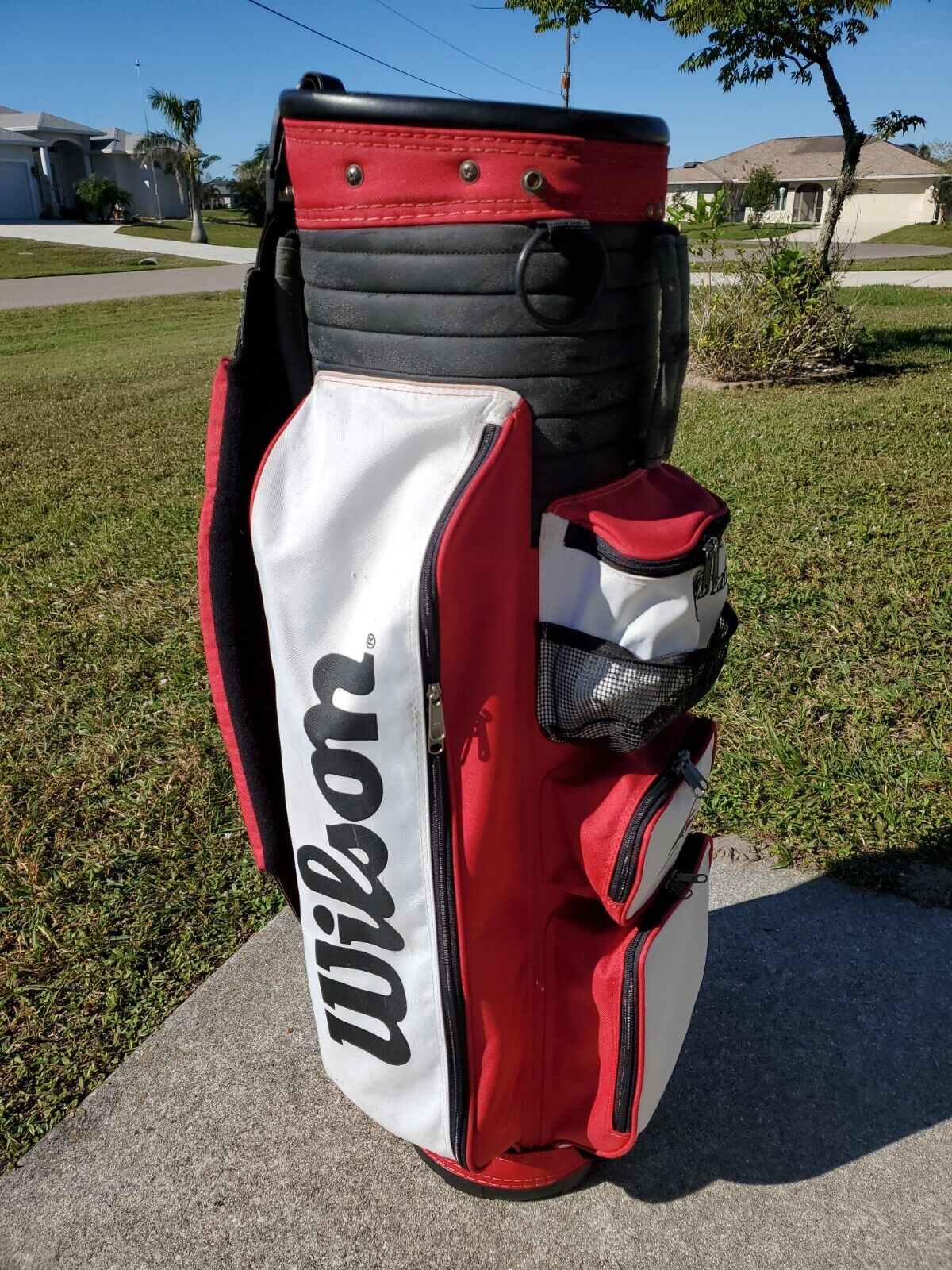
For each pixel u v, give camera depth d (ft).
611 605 3.96
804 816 8.21
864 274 64.18
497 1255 5.21
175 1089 6.22
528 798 4.43
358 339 4.16
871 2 27.35
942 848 7.79
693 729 4.93
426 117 3.62
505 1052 4.62
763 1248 5.19
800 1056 6.28
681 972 5.09
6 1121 6.03
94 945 7.34
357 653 3.98
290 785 4.52
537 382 3.92
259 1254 5.26
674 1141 5.79
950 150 178.91
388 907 4.33
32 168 166.71
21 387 33.24
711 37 31.58
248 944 7.38
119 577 14.23
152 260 100.48
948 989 6.70
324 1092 6.17
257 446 4.81
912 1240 5.19
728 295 28.91
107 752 9.76
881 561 12.98
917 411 21.95
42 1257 5.27
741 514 15.14
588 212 3.77
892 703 9.68
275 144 4.25
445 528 3.71
